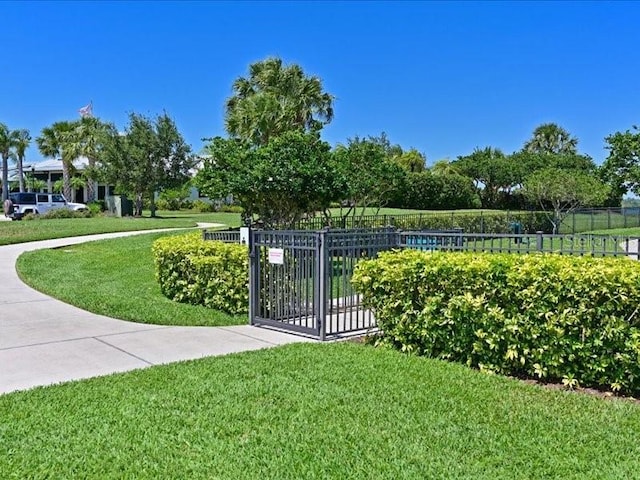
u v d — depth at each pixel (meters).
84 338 6.38
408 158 50.31
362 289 5.96
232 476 3.03
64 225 22.98
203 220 28.58
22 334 6.56
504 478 2.99
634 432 3.60
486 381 4.67
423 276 5.42
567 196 33.03
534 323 4.74
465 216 28.81
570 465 3.13
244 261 7.54
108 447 3.39
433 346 5.46
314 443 3.44
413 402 4.14
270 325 6.92
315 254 6.41
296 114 22.69
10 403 4.16
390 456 3.26
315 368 5.02
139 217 31.56
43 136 44.56
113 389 4.48
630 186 30.25
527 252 6.82
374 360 5.29
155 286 10.05
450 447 3.38
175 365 5.18
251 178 12.91
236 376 4.80
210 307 8.10
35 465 3.15
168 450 3.35
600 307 4.43
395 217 23.44
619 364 4.40
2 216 33.25
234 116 20.69
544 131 62.41
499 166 50.31
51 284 10.24
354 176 16.88
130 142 32.72
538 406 4.08
